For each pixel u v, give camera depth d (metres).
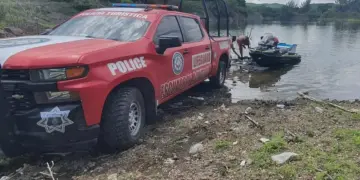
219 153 4.20
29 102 3.85
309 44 23.36
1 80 3.86
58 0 30.27
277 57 12.70
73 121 3.85
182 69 6.21
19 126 3.91
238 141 4.53
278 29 43.59
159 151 4.50
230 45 9.74
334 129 4.81
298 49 20.08
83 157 4.46
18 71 3.85
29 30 15.26
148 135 5.14
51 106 3.84
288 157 3.76
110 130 4.34
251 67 13.34
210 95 8.41
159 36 5.55
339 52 18.55
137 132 4.80
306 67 13.41
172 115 6.39
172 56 5.77
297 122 5.30
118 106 4.37
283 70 12.73
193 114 6.42
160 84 5.41
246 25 50.84
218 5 10.11
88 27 5.42
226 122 5.59
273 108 6.77
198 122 5.72
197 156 4.20
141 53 4.87
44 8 26.17
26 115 3.82
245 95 8.60
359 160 3.67
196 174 3.70
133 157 4.34
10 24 15.48
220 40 8.70
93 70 3.97
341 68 13.18
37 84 3.77
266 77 11.31
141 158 4.29
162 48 5.18
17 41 4.65
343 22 76.06
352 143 4.15
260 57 12.90
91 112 3.95
